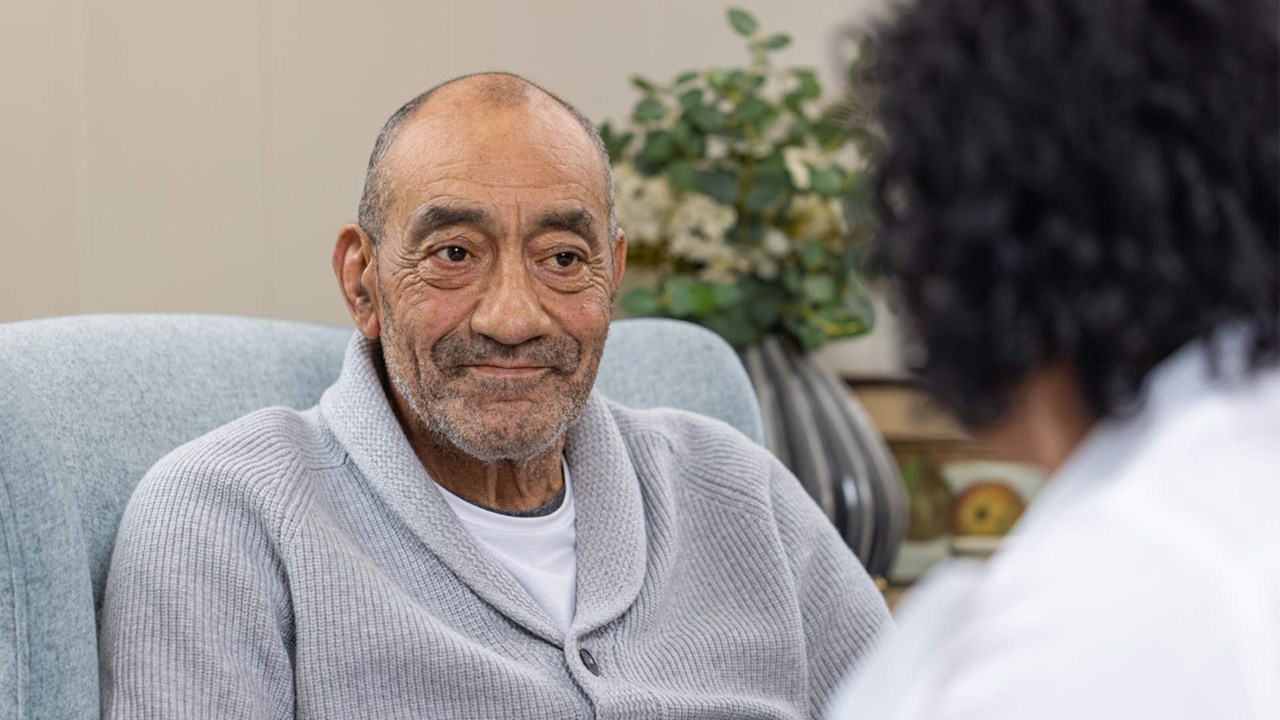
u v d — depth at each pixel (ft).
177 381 4.32
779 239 7.01
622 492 4.33
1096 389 1.80
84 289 6.84
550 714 3.87
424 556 3.97
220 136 7.21
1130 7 1.74
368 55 7.66
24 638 3.21
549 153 4.00
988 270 1.80
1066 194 1.74
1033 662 1.62
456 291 3.96
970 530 7.93
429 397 4.00
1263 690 1.53
